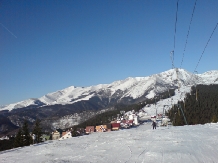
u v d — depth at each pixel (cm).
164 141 1983
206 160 1123
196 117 9562
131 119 13075
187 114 9944
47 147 2266
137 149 1633
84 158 1425
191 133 2516
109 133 3616
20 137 6969
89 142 2425
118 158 1341
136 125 11825
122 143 2070
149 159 1239
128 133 3238
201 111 10962
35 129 7481
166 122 9244
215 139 1872
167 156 1278
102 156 1450
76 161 1337
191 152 1345
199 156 1220
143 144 1886
